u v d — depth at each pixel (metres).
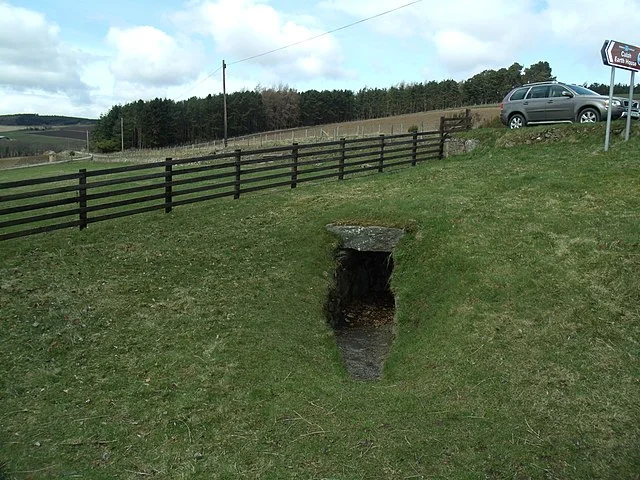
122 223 10.24
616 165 11.66
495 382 5.80
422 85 75.81
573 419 5.15
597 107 15.16
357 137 32.94
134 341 6.38
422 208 10.44
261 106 78.62
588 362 5.96
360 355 7.68
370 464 4.61
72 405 5.21
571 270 7.60
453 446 4.84
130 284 7.71
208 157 11.68
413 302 8.12
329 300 8.64
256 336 6.75
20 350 5.97
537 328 6.63
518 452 4.73
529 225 9.10
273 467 4.55
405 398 5.68
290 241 9.64
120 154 55.72
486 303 7.28
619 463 4.60
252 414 5.29
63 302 7.02
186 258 8.73
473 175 13.21
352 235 9.92
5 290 7.17
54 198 16.09
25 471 4.34
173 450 4.72
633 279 7.20
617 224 8.61
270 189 13.64
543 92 16.38
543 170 12.45
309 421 5.21
